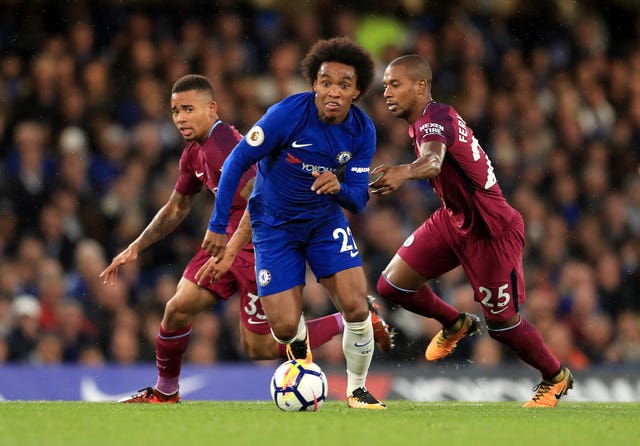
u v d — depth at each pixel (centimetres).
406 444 1503
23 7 4872
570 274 4491
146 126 4528
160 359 2430
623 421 1914
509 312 2384
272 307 2034
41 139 4319
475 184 2288
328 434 1595
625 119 5819
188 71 4894
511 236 2353
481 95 5325
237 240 2098
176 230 4144
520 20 5859
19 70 4706
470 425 1775
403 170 1936
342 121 1984
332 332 2520
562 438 1611
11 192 4144
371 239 4250
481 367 3291
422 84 2300
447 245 2403
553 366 2422
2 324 3584
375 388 3212
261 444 1474
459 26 5559
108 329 3744
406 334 3903
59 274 3784
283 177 2006
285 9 5372
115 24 4959
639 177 5462
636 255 4962
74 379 3122
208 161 2325
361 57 1948
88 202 4209
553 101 5556
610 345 4472
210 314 3847
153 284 4009
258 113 4888
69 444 1469
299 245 2055
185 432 1616
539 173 5097
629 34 6216
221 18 5184
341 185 1969
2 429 1650
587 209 5119
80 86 4612
